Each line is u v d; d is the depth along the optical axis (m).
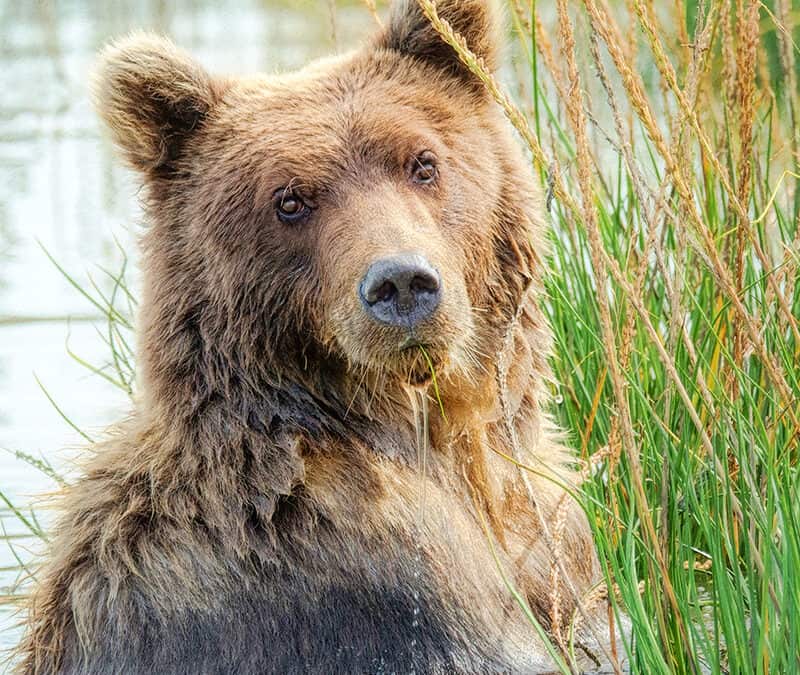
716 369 9.99
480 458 10.03
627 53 12.53
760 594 8.12
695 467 10.00
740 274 9.82
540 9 17.34
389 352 8.92
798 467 8.57
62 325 17.75
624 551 9.23
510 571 9.94
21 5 33.47
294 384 9.74
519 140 12.63
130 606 9.63
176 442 9.79
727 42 11.29
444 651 9.59
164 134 10.09
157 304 9.91
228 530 9.59
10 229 20.88
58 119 26.53
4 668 10.34
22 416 15.35
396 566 9.63
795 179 12.16
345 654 9.55
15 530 13.05
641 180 8.57
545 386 10.83
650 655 8.16
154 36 10.35
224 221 9.71
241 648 9.52
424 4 7.97
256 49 28.53
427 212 9.47
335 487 9.68
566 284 12.05
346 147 9.57
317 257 9.43
